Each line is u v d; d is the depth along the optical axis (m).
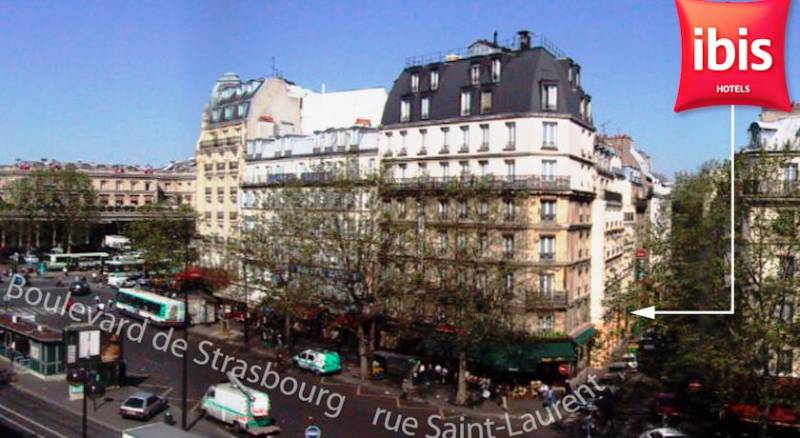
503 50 57.75
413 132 59.66
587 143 59.22
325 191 56.44
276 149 75.50
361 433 40.00
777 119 51.47
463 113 56.56
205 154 86.50
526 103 53.19
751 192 35.19
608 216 67.44
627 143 95.06
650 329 40.41
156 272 79.38
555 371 52.34
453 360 54.56
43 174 111.62
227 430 39.53
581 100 57.88
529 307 50.81
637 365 55.47
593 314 61.56
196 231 86.69
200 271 73.62
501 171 54.31
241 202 79.12
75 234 115.50
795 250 33.56
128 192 129.50
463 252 48.19
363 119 73.19
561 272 52.34
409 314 51.62
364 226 54.44
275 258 58.41
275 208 59.84
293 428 40.47
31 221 109.31
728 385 34.53
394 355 56.03
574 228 54.38
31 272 103.19
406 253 52.28
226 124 83.38
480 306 46.88
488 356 49.94
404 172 60.22
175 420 40.97
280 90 83.19
